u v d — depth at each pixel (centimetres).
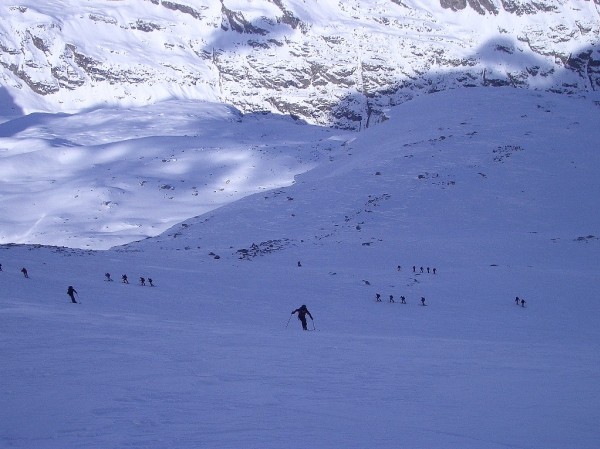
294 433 833
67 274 4481
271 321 3400
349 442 784
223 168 18512
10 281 3784
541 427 880
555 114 12581
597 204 8581
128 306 3412
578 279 5347
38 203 16300
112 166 19112
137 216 15025
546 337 3316
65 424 874
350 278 5431
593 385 1247
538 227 7938
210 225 9062
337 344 2066
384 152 11569
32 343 1739
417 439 805
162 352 1642
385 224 8238
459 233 7794
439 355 1800
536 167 9800
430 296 4841
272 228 8575
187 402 1034
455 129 12000
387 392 1169
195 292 4334
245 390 1159
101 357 1512
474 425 893
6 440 796
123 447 755
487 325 3788
